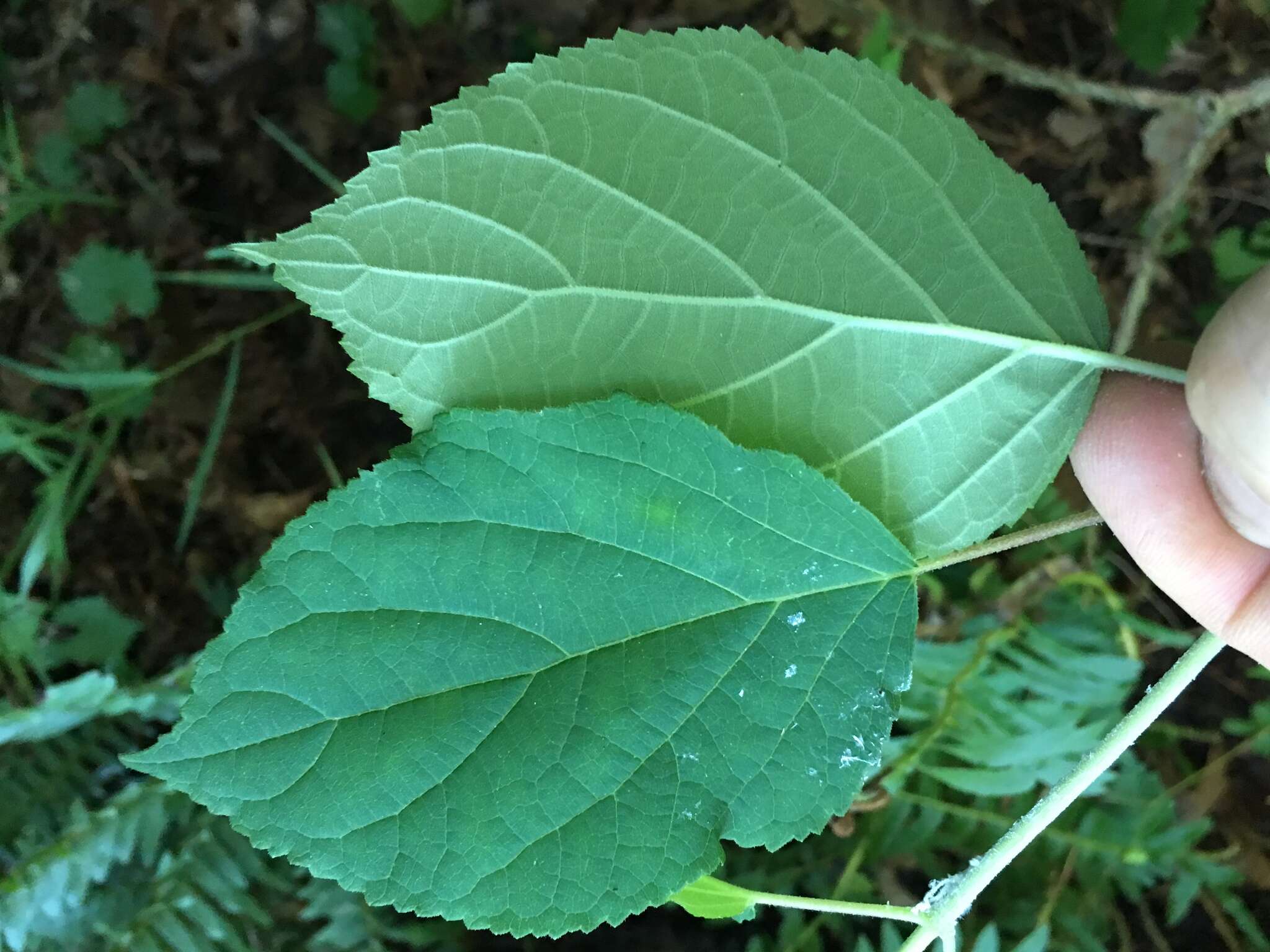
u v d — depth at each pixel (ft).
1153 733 0.99
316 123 1.10
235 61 1.08
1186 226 0.98
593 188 0.49
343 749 0.46
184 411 1.10
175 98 1.09
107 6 1.08
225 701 0.46
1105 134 1.00
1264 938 0.94
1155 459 0.61
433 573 0.48
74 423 1.11
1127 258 1.01
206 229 1.12
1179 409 0.60
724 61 0.49
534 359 0.50
